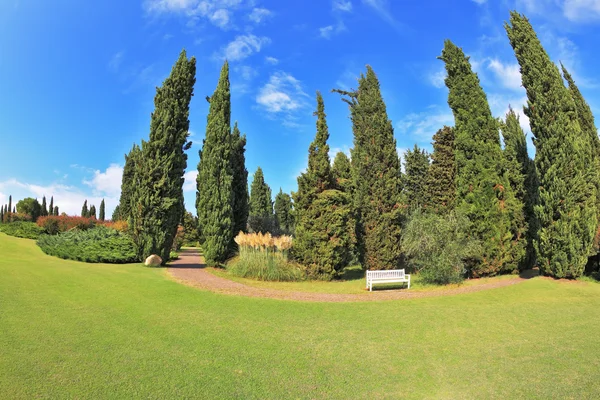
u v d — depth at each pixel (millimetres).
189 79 17766
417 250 14945
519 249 16984
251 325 7777
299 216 16109
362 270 20172
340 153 23078
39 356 5449
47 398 4254
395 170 17750
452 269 14273
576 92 21625
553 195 13414
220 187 17688
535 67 14148
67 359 5414
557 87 13797
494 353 6324
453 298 10984
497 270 16375
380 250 16984
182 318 8055
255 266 14945
